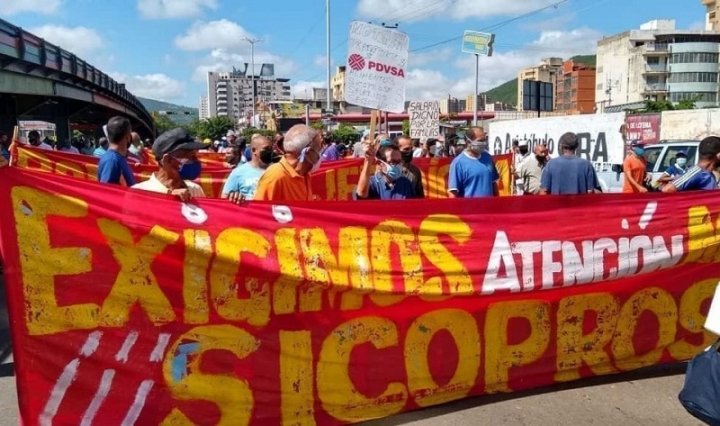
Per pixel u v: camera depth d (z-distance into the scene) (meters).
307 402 3.60
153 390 3.22
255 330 3.46
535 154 10.87
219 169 9.41
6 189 2.91
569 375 4.31
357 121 83.38
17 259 2.94
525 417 3.84
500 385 4.12
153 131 88.50
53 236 3.01
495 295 4.04
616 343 4.42
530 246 4.11
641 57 113.00
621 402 4.06
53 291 3.00
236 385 3.42
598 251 4.27
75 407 3.06
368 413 3.76
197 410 3.32
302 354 3.58
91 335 3.09
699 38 109.81
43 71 24.78
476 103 23.50
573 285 4.22
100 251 3.10
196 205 3.36
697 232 4.49
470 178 6.61
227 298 3.39
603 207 4.28
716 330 2.98
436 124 17.12
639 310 4.45
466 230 3.98
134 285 3.18
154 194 3.26
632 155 9.01
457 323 3.98
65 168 7.90
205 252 3.31
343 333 3.69
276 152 6.88
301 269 3.54
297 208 3.59
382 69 5.21
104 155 4.95
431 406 3.96
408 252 3.84
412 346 3.87
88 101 36.41
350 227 3.71
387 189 6.07
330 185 9.12
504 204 4.05
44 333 2.99
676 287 4.52
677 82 111.88
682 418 3.85
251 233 3.46
